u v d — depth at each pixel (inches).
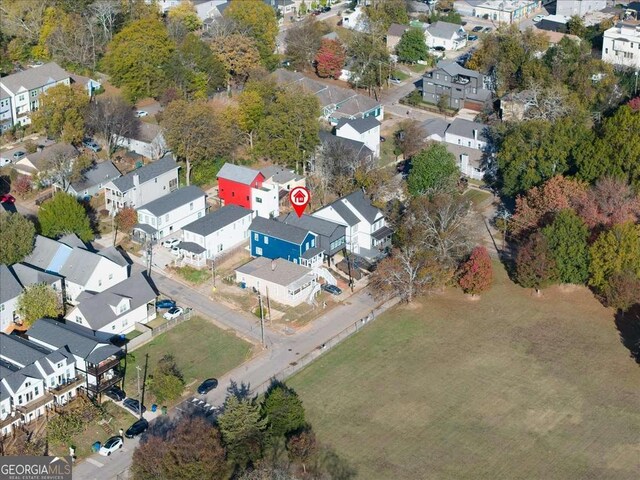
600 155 5142.7
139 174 5246.1
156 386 3846.0
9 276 4293.8
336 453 3599.9
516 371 4101.9
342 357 4185.5
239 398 3865.7
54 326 4040.4
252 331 4347.9
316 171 5610.2
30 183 5452.8
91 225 5147.6
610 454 3614.7
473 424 3774.6
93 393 3860.7
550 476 3499.0
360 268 4842.5
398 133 6417.3
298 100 5703.7
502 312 4530.0
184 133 5492.1
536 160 5339.6
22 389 3703.3
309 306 4539.9
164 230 5034.5
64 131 5767.7
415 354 4215.1
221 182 5265.8
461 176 5846.5
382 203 5221.5
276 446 3590.1
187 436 3378.4
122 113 5905.5
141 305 4338.1
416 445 3654.0
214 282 4702.3
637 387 4001.0
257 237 4849.9
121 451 3595.0
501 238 5182.1
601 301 4591.5
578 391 3976.4
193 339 4284.0
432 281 4566.9
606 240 4515.3
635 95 6451.8
